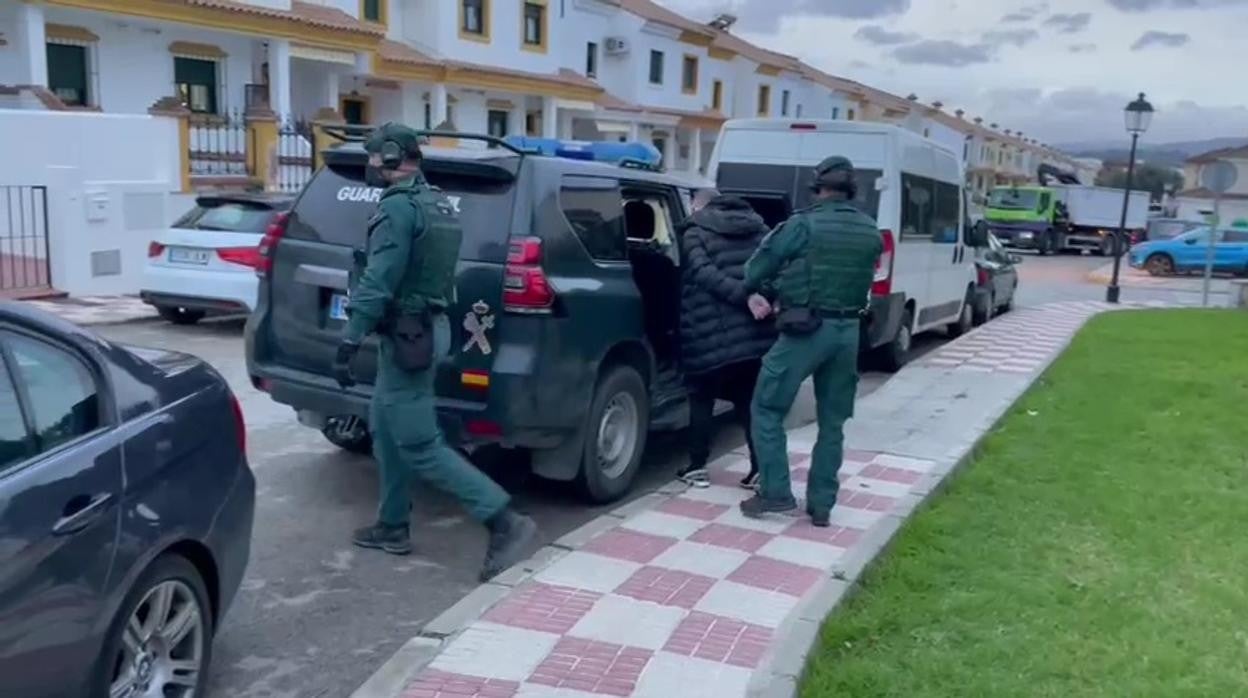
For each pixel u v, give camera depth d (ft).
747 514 19.43
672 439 26.81
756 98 156.25
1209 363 39.22
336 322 19.33
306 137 68.28
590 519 20.16
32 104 57.88
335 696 13.20
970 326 52.01
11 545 9.39
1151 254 113.39
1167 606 15.55
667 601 15.39
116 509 10.71
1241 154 247.29
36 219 45.96
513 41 104.06
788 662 13.24
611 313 19.80
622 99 127.24
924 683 13.03
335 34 79.66
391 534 17.97
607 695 12.61
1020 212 139.74
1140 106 74.64
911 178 36.42
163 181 51.06
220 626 13.53
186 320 41.04
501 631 14.19
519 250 18.07
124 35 68.39
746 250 20.04
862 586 16.12
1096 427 27.40
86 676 10.27
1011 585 16.17
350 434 21.12
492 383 17.95
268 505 20.17
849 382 18.88
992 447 25.23
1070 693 12.82
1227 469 23.29
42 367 10.72
